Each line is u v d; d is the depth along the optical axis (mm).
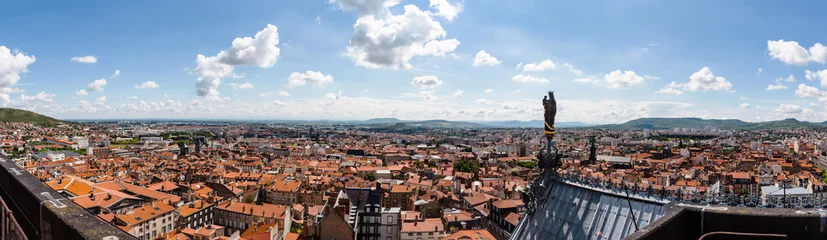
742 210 20594
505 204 147625
